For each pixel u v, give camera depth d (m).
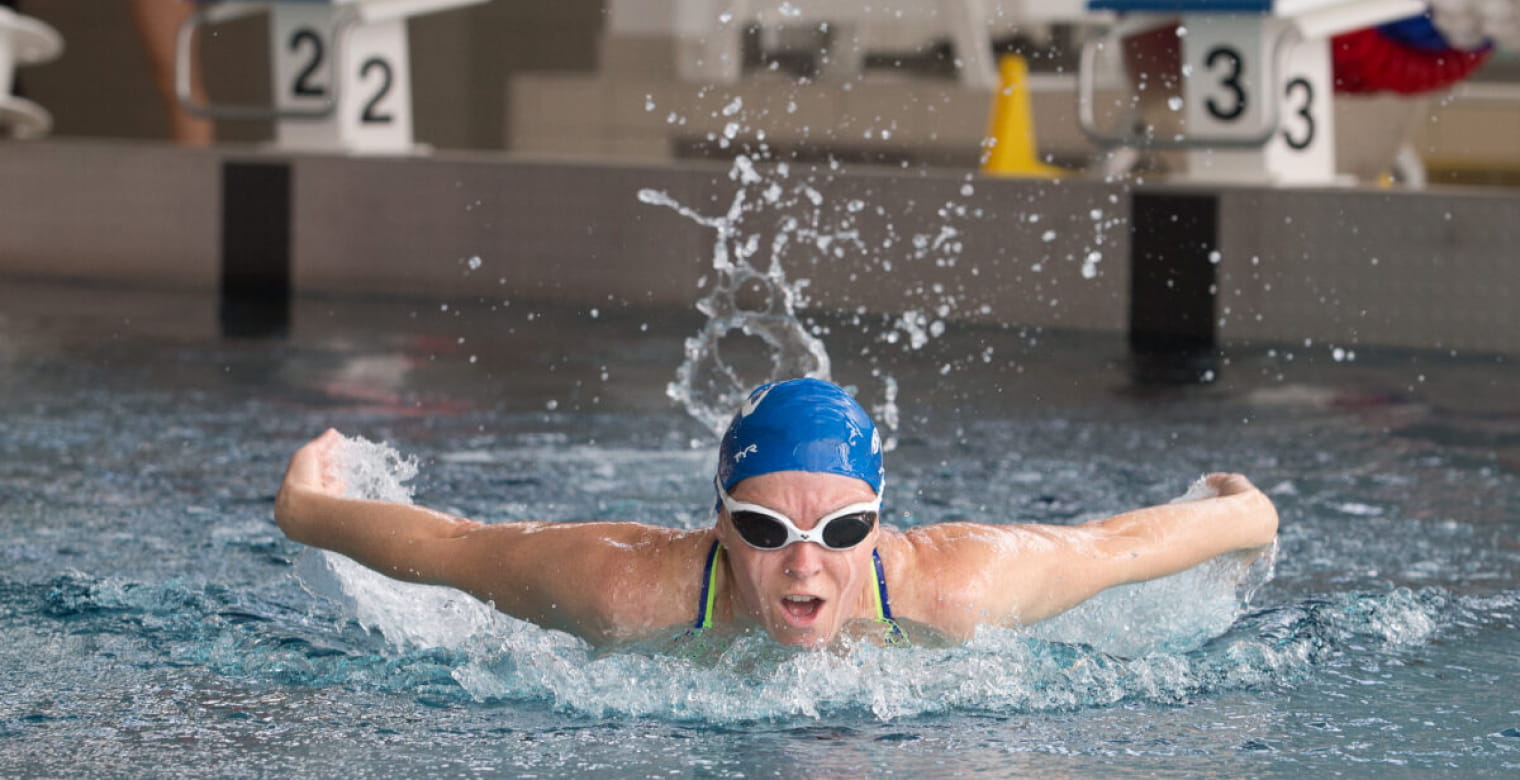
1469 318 20.86
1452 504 12.28
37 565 9.92
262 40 40.88
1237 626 8.84
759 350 20.75
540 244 25.84
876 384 18.23
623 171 25.11
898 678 7.59
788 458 7.28
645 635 7.84
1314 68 23.09
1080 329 22.92
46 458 13.34
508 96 41.88
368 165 26.73
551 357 20.06
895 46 38.88
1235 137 22.47
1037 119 36.62
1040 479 13.16
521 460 13.66
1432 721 7.29
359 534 8.62
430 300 25.98
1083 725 7.16
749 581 7.42
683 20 40.62
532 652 7.97
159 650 8.27
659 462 13.67
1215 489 9.55
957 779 6.44
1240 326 22.09
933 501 12.34
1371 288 21.34
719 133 38.94
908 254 23.66
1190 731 7.10
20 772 6.52
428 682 7.76
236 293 26.70
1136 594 8.95
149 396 16.67
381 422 15.41
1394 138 28.56
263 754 6.75
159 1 34.00
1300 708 7.46
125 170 28.23
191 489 12.27
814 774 6.48
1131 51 24.97
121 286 27.48
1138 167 30.02
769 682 7.54
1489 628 8.94
